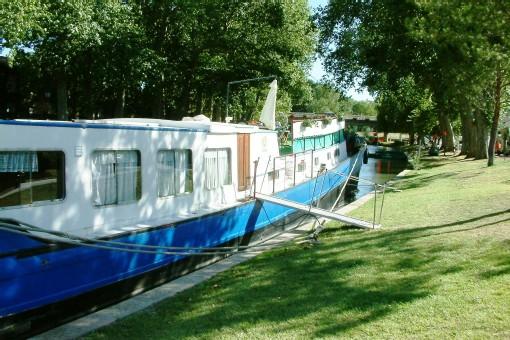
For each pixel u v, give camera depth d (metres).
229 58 36.69
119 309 8.19
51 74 29.09
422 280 7.36
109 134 8.88
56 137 7.95
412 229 11.23
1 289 6.97
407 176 27.30
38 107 39.16
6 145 7.24
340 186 22.80
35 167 7.70
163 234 9.85
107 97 37.69
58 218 8.06
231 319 6.79
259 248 12.04
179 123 12.25
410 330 5.73
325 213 13.25
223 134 12.44
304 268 8.95
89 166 8.56
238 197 13.34
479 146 32.47
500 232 9.64
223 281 8.93
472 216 11.87
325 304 6.88
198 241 11.02
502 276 7.04
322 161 20.97
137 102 40.88
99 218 8.83
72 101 39.34
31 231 7.49
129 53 28.66
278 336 6.01
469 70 17.70
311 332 6.02
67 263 7.86
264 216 14.25
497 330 5.43
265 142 14.97
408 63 29.47
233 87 37.59
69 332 7.38
